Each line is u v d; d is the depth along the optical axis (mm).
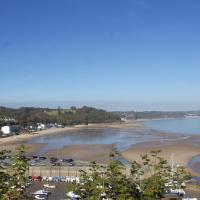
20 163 27781
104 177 29250
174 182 30359
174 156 155375
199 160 146500
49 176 109000
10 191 26625
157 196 29078
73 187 30812
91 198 28766
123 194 28266
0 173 27266
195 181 96562
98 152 174625
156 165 30719
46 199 83250
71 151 181500
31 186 96188
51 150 188250
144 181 29531
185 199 77625
